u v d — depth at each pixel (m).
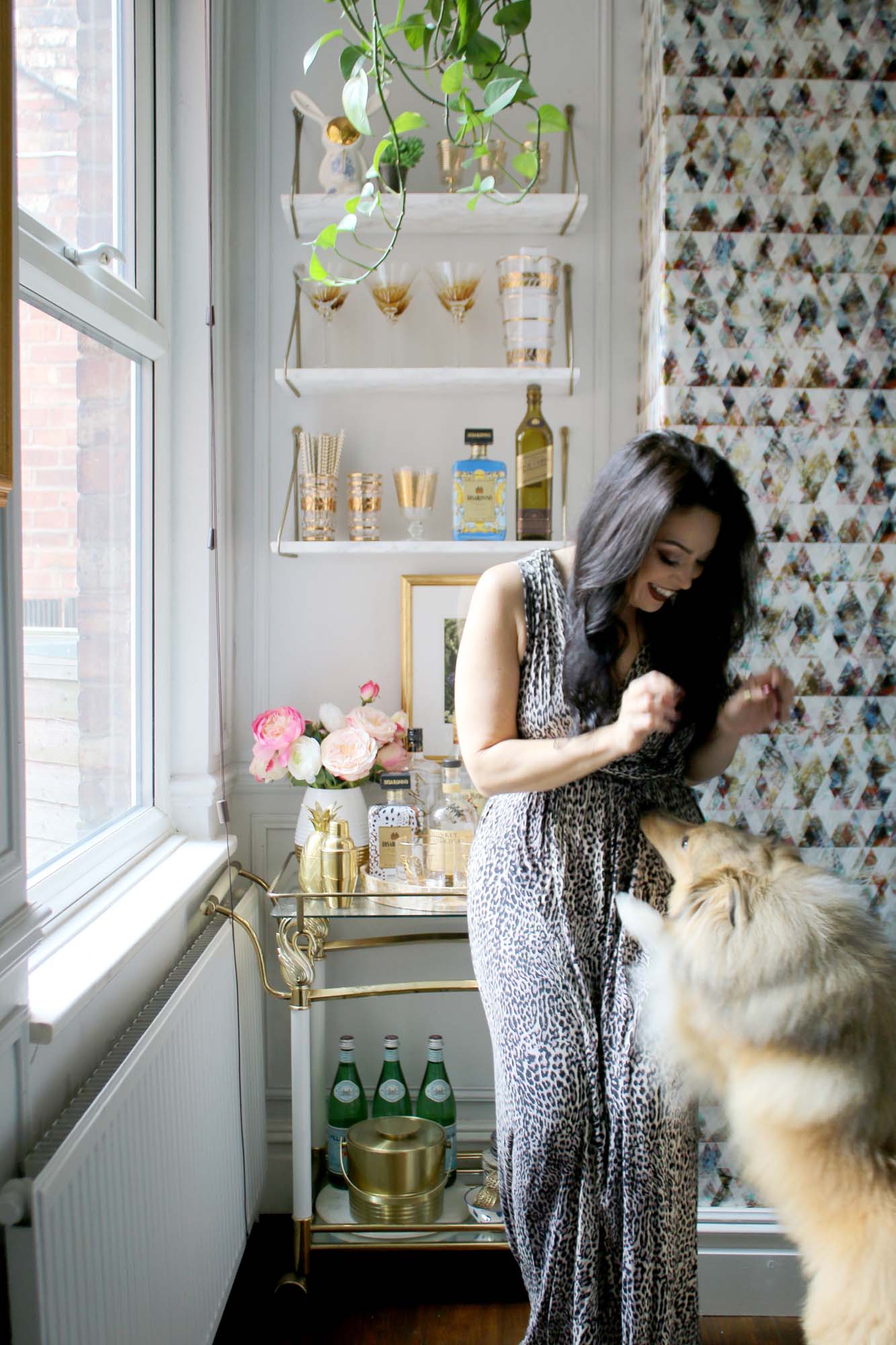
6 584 1.17
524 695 1.55
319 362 2.36
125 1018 1.59
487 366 2.37
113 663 1.93
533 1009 1.46
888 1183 1.13
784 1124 1.18
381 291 2.17
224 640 2.32
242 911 2.12
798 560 2.09
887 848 2.12
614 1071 1.44
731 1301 2.11
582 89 2.31
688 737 1.61
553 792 1.52
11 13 1.10
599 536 1.42
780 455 2.08
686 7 2.03
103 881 1.75
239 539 2.39
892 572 2.09
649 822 1.47
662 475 1.38
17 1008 1.21
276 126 2.33
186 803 2.19
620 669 1.56
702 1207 2.10
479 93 2.28
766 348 2.07
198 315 2.18
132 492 2.04
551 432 2.25
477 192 1.92
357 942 2.21
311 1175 2.08
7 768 1.18
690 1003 1.22
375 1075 2.44
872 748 2.11
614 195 2.32
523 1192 1.49
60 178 1.66
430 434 2.37
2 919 1.16
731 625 1.56
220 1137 1.84
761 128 2.05
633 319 2.34
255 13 2.31
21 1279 1.08
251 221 2.34
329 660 2.40
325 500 2.25
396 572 2.39
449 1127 2.25
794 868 1.31
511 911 1.51
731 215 2.05
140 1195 1.39
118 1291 1.30
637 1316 1.42
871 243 2.06
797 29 2.03
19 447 1.18
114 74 1.93
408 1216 2.09
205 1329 1.71
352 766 2.11
